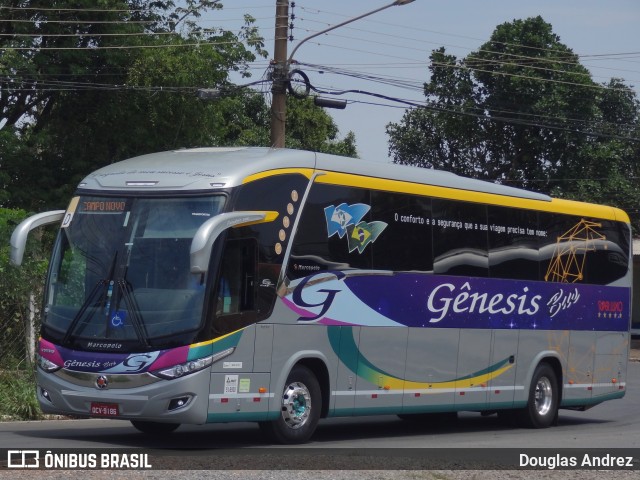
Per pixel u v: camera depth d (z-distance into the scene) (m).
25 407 24.92
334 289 20.97
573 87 62.94
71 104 49.06
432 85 65.50
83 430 22.52
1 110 50.12
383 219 22.30
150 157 20.83
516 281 26.02
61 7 47.12
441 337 23.67
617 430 26.91
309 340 20.38
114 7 48.09
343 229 21.27
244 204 19.12
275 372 19.62
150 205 19.14
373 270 21.92
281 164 20.09
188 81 47.84
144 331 18.30
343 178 21.39
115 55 47.69
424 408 23.25
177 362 18.06
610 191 64.19
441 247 23.80
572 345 27.98
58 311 19.22
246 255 19.12
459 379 24.23
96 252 19.17
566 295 27.75
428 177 23.69
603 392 29.19
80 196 19.95
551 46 63.47
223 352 18.55
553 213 27.50
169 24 51.28
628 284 30.22
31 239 29.11
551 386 27.30
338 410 21.12
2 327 27.16
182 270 18.52
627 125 66.06
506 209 25.89
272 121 35.81
